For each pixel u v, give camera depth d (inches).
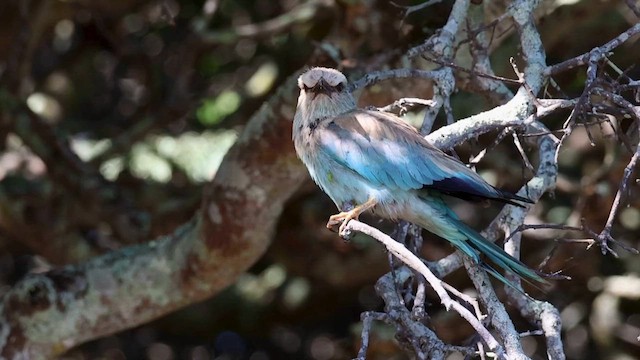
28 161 609.0
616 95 303.1
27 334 494.0
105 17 629.0
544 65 332.2
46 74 678.5
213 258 486.3
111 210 571.8
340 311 677.9
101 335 506.0
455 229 328.8
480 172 578.6
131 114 695.7
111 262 498.6
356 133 349.1
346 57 480.4
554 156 344.2
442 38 339.6
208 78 642.2
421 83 449.7
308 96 366.0
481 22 440.8
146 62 641.0
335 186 355.3
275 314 642.8
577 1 508.4
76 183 568.4
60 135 594.9
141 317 501.4
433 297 594.9
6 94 569.9
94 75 698.2
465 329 532.7
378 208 346.6
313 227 590.9
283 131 454.6
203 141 598.9
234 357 688.4
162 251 495.8
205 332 652.7
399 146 340.5
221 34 573.6
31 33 594.2
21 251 685.9
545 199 597.0
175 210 569.0
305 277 629.0
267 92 604.4
